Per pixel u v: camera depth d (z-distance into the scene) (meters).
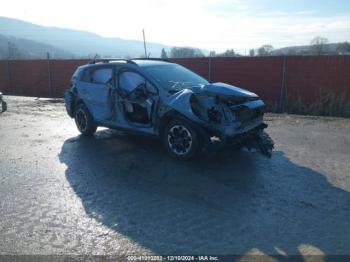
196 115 5.72
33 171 5.70
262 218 4.08
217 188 4.96
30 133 8.55
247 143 6.12
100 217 4.11
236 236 3.68
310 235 3.71
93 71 7.67
